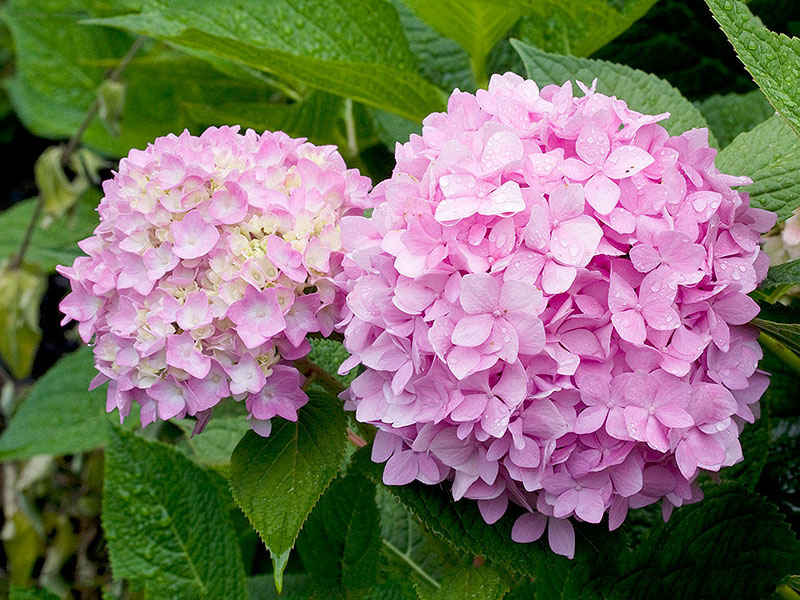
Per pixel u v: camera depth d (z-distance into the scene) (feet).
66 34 3.97
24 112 4.22
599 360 1.82
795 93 1.79
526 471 1.83
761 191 2.07
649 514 2.34
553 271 1.79
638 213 1.84
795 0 2.59
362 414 1.90
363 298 1.89
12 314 3.48
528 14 2.49
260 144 2.06
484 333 1.79
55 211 3.51
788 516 2.44
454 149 1.87
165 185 1.96
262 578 2.61
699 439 1.83
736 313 1.85
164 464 2.29
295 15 2.52
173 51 3.87
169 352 1.92
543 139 1.89
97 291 1.99
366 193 2.09
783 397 2.46
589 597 1.97
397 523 2.54
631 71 2.23
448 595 1.99
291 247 1.94
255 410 1.97
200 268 1.96
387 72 2.44
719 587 2.08
